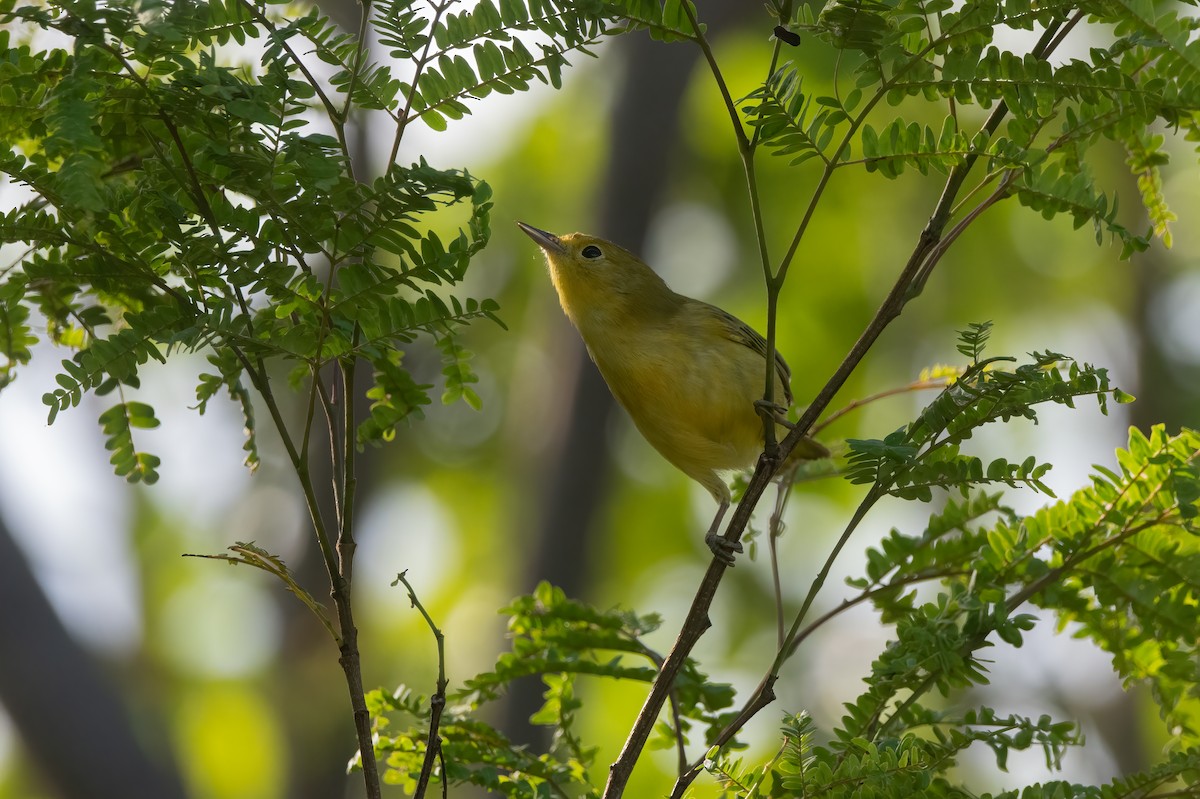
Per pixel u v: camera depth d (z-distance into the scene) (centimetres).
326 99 552
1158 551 662
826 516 2044
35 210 588
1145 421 2286
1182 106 565
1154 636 677
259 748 2102
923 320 2239
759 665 1997
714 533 1048
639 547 2216
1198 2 576
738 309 2170
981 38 565
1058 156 651
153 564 2197
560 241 1110
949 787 596
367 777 534
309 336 552
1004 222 2220
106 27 520
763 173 2142
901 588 729
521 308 2225
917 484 613
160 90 535
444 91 570
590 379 1872
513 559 1900
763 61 1942
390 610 2120
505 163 2217
